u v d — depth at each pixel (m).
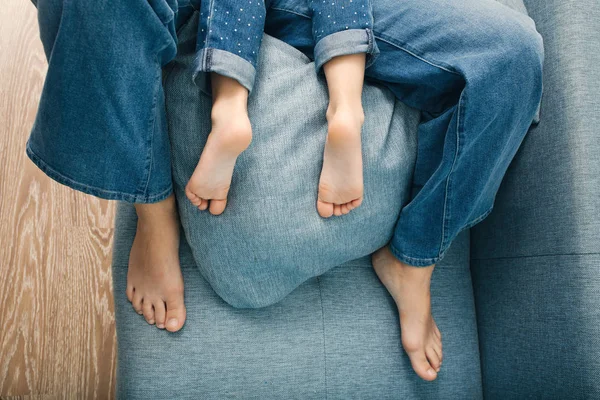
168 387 0.85
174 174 0.84
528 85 0.80
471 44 0.78
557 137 0.91
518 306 0.95
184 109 0.82
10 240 1.21
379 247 0.92
